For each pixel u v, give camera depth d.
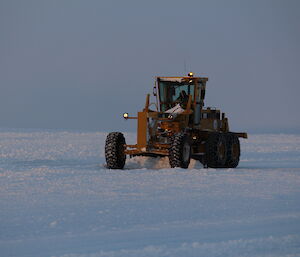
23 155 77.81
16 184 39.69
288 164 66.00
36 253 21.80
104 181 41.31
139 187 38.28
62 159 67.50
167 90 57.03
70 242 23.34
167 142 54.00
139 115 52.72
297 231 25.20
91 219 27.62
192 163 54.19
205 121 58.47
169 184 39.78
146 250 21.84
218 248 22.05
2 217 28.12
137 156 56.19
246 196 34.53
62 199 33.34
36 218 27.86
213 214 28.91
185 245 22.50
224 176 44.50
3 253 21.86
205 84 58.09
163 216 28.38
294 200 33.16
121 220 27.41
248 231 25.20
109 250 22.08
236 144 58.41
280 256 21.12
